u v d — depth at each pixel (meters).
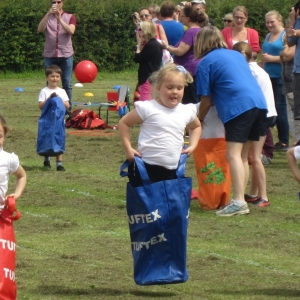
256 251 12.65
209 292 10.45
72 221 14.48
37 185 17.62
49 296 10.20
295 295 10.34
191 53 20.78
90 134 25.94
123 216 14.93
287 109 22.69
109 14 54.47
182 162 10.51
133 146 23.00
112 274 11.24
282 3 57.31
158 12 28.36
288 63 21.70
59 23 28.22
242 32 22.86
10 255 9.19
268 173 19.39
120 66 55.69
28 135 25.44
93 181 18.22
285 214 15.27
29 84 46.72
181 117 10.72
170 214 9.97
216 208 15.58
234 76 14.82
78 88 43.50
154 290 10.52
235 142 14.88
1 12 51.41
